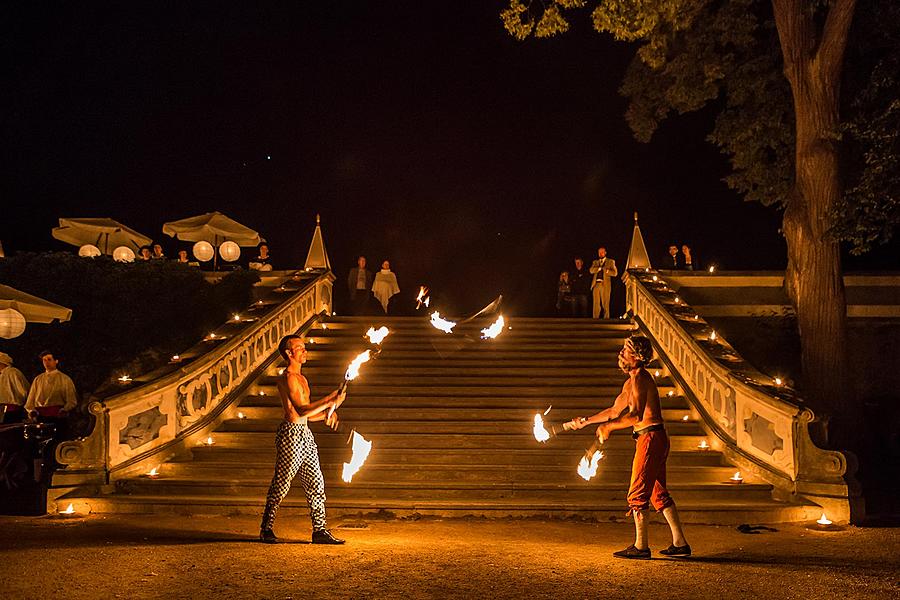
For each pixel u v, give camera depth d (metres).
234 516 10.30
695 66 20.00
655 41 19.19
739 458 11.80
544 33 17.69
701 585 6.61
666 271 20.02
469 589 6.36
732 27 19.14
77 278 18.25
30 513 10.58
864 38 18.89
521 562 7.44
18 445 13.16
